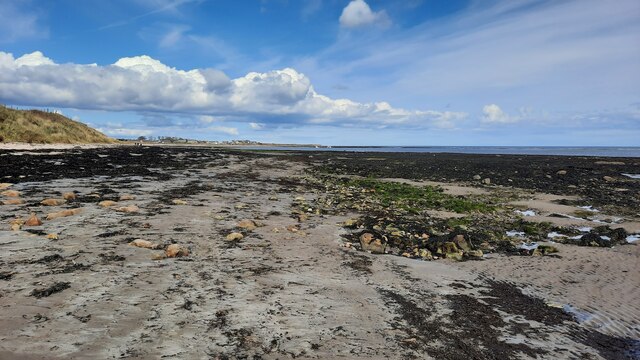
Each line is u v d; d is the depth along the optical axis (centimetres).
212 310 806
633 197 2875
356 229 1714
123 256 1093
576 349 776
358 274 1135
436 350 727
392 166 5150
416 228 1783
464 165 5269
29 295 802
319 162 5669
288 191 2739
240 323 761
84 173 2789
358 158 6788
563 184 3516
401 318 856
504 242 1667
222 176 3278
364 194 2800
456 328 830
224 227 1534
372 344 727
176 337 686
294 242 1422
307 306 872
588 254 1496
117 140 8406
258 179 3291
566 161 5950
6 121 5350
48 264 988
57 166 3034
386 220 1880
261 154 6800
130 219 1530
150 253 1141
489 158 6962
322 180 3556
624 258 1446
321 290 980
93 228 1360
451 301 983
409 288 1055
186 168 3662
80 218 1484
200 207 1877
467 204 2439
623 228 1941
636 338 838
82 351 613
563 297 1058
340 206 2261
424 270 1232
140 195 2066
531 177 3984
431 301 973
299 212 1975
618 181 3691
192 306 816
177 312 783
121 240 1243
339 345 712
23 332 655
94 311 754
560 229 1933
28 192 1955
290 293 939
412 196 2744
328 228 1697
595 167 4884
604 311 970
